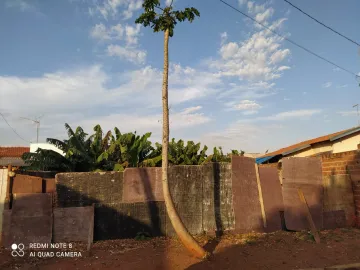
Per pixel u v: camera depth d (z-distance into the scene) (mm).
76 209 7285
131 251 6555
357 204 8742
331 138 14727
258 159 18891
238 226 8141
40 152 10992
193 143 15578
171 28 6637
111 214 7551
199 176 8195
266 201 8477
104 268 5613
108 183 7754
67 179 7555
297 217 8367
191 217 8008
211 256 6188
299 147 16156
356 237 7633
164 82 6648
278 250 6695
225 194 8281
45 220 7043
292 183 8633
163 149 6465
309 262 6008
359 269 5777
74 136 11445
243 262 5977
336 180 8891
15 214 6895
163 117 6578
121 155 12047
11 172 7098
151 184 7934
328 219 8586
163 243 7148
